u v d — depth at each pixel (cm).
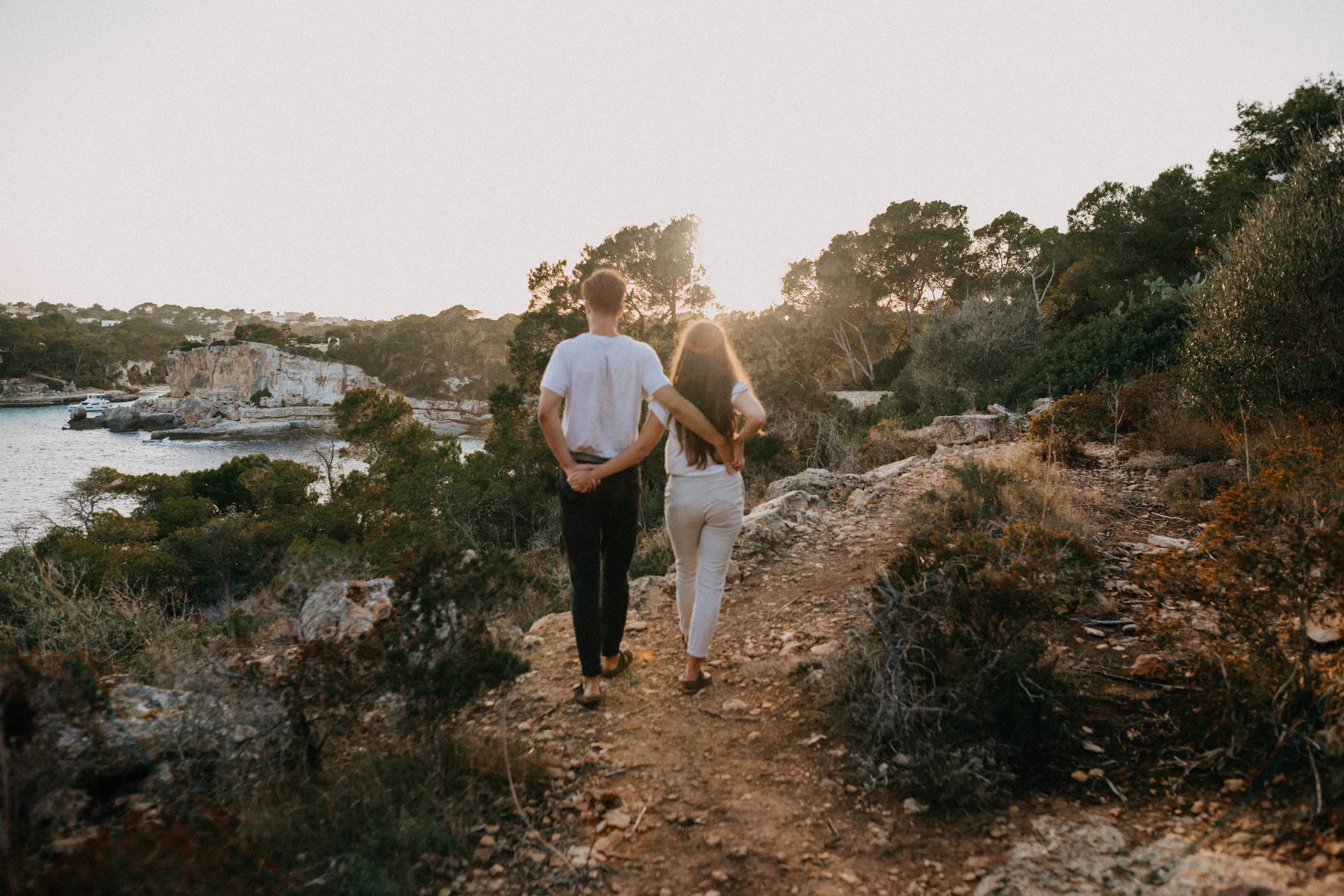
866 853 190
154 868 131
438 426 10256
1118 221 2772
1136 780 205
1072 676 266
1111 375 1148
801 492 628
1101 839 179
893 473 744
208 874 139
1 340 14862
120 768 187
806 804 215
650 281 2559
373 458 3725
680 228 2495
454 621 245
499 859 193
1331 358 548
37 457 6531
